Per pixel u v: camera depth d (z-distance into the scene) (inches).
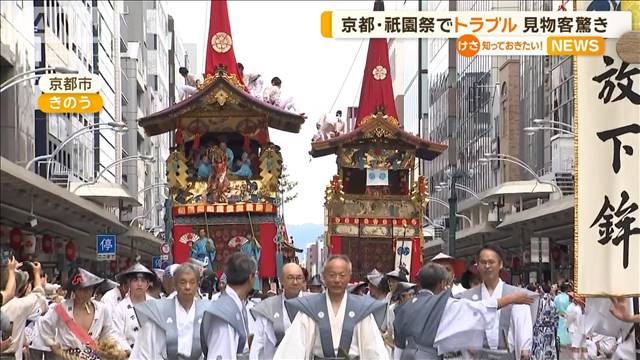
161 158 3031.5
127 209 1792.6
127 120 2426.2
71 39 1658.5
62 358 398.9
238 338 329.1
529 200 1855.3
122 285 465.1
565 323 648.4
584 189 355.9
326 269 309.4
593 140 356.8
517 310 377.1
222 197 908.0
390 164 1129.4
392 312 461.7
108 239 1341.0
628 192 353.4
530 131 1465.3
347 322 307.6
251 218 901.8
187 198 913.5
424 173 3491.6
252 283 337.1
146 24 2930.6
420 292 350.6
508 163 2167.8
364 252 1126.4
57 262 1504.7
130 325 449.1
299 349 307.0
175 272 348.2
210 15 944.9
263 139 915.4
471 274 430.0
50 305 450.9
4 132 1254.9
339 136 1113.4
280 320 355.6
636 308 362.0
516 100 2180.1
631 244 352.2
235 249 907.4
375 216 1112.8
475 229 1843.0
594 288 353.1
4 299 305.1
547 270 1624.0
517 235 1717.5
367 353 309.1
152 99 2928.2
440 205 3068.4
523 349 372.8
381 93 1165.1
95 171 1953.7
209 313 325.4
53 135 1504.7
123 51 2450.8
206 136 958.4
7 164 842.2
